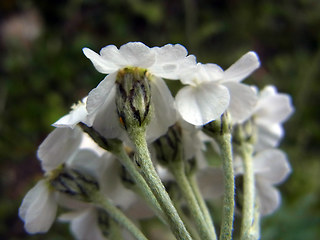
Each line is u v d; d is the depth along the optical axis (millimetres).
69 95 109
